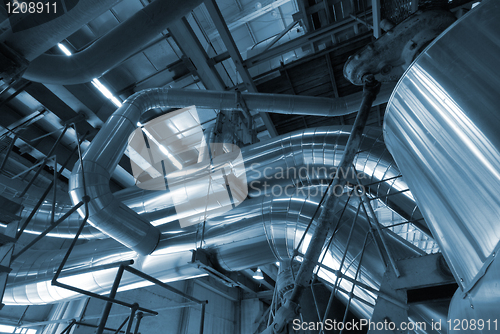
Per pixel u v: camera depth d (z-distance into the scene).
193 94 8.01
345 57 10.01
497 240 1.27
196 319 17.66
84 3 3.80
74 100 9.71
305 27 10.79
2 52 4.02
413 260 3.38
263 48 12.10
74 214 8.97
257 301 21.77
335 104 8.27
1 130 9.99
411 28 2.97
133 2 8.54
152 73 10.03
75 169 5.90
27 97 9.48
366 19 9.18
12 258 3.38
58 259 7.02
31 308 11.58
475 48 1.50
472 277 1.49
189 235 6.38
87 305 11.43
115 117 6.88
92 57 5.38
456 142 1.53
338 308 5.66
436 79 1.71
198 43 9.63
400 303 3.21
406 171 2.12
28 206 9.67
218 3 11.80
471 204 1.44
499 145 1.28
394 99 2.15
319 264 3.92
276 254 5.77
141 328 14.19
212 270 6.05
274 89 11.34
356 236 4.57
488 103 1.37
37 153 11.12
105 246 6.95
